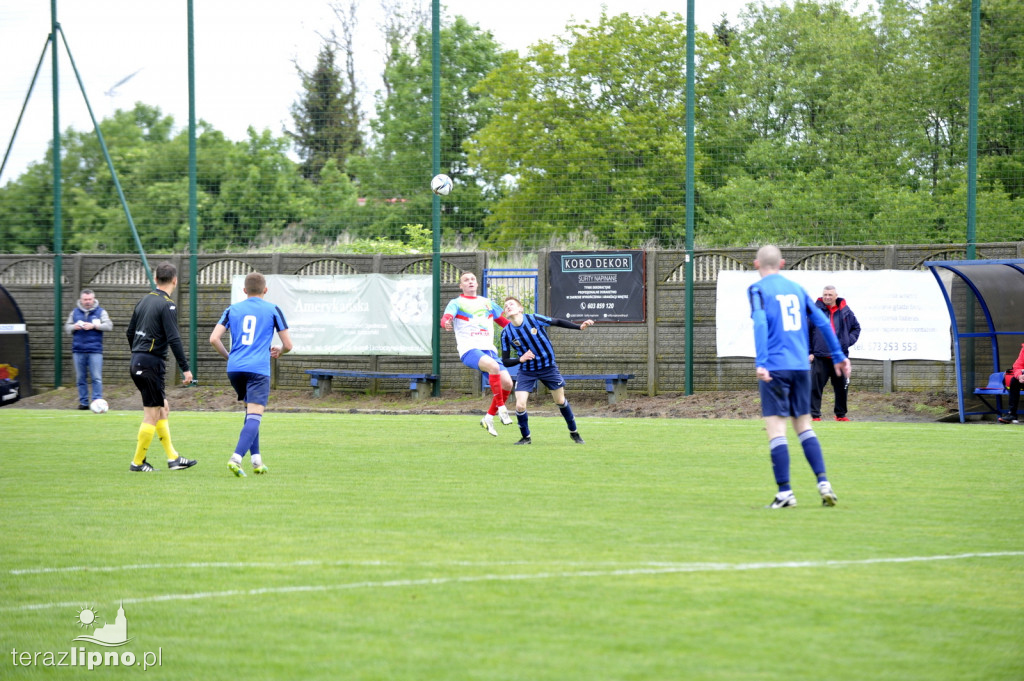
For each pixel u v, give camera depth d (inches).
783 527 888.3
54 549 813.9
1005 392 1991.9
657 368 2492.6
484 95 3029.0
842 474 1227.9
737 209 2586.1
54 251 2822.3
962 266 2003.0
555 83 2908.5
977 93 2336.4
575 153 2684.5
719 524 902.4
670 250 2493.8
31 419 2123.5
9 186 2915.8
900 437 1670.8
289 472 1273.4
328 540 841.5
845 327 2034.9
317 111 2984.7
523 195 2716.5
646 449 1517.0
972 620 602.9
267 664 534.9
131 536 864.3
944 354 2250.2
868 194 2511.1
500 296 2576.3
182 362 1311.5
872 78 2659.9
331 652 551.8
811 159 2586.1
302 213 2952.8
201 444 1622.8
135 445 1609.3
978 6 2341.3
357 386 2642.7
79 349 2411.4
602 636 574.2
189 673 523.5
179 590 685.3
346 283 2645.2
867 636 572.4
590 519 930.7
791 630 583.8
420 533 868.6
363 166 2960.1
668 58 2881.4
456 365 2583.7
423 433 1800.0
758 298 1004.6
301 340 2677.2
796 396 1001.5
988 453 1441.9
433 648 556.1
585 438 1690.5
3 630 601.9
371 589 681.6
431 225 2785.4
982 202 2381.9
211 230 2938.0
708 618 608.1
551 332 2549.2
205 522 927.7
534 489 1118.4
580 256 2524.6
